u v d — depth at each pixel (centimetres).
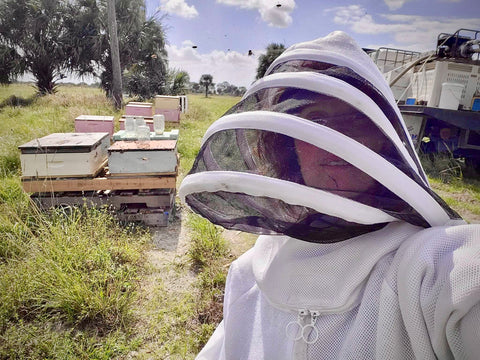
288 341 72
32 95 1616
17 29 1545
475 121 575
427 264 54
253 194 59
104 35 1574
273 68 83
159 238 348
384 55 820
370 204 59
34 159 332
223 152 70
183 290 269
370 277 65
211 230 339
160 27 1709
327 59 72
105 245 290
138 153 350
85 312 228
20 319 215
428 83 646
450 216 68
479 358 47
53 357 196
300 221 64
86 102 1145
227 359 83
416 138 656
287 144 62
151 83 1691
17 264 269
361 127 64
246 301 88
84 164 342
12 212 333
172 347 213
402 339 58
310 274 71
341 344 66
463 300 47
